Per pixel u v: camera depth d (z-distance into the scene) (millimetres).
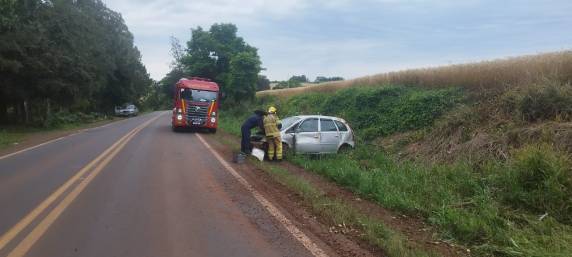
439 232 7262
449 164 12203
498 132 12250
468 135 13164
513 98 13289
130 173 11258
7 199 8273
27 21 31406
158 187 9648
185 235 6414
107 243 5965
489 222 7402
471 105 15773
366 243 6430
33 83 30812
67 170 11578
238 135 24625
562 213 7820
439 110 17125
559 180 8453
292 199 9039
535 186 8625
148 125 34906
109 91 66750
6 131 26938
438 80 21000
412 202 8594
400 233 7004
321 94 31406
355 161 13773
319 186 10742
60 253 5543
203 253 5715
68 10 35969
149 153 15477
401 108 18906
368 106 21797
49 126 33781
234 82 41188
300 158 14281
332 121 15758
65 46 34312
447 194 9078
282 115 32250
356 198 9547
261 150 14648
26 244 5836
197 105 26453
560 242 6453
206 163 13500
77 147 17281
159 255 5590
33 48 29484
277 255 5738
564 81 13781
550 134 10758
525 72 15531
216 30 47500
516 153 10258
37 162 13062
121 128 30844
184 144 19109
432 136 14734
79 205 7898
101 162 13016
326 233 6781
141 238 6219
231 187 9922
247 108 40062
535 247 6285
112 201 8266
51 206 7781
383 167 12688
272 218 7457
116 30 64688
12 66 27562
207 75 47031
